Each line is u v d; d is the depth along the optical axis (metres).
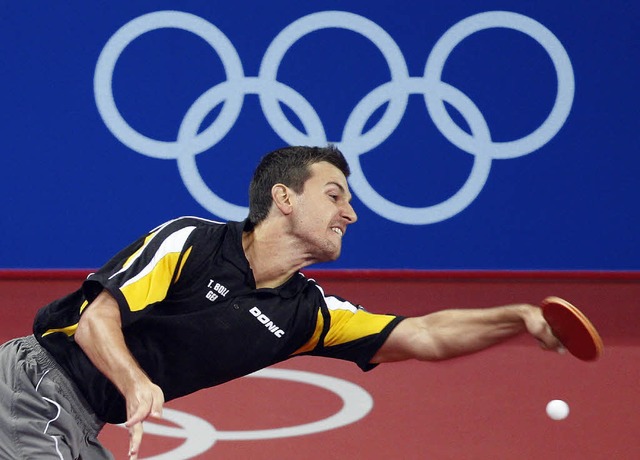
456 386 22.97
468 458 19.22
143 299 11.58
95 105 28.59
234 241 12.31
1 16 28.00
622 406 22.05
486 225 29.58
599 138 29.34
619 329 26.89
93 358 11.20
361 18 28.66
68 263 29.16
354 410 21.45
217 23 28.52
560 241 29.70
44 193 28.84
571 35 28.92
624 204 29.61
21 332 25.92
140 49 28.47
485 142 29.22
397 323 13.17
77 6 28.19
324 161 12.66
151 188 28.98
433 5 28.67
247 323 12.39
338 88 28.89
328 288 29.16
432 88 28.97
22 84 28.36
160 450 19.19
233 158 29.02
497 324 12.73
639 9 28.88
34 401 12.25
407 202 29.44
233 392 22.33
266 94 28.84
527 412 21.59
